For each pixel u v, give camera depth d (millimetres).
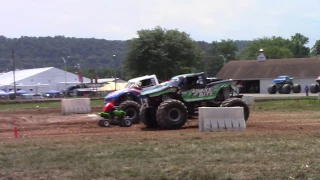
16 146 13750
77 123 23531
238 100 20156
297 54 152125
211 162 10531
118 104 24562
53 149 12953
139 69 77312
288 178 8992
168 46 76312
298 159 10672
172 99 19969
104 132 18734
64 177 9555
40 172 10023
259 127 19266
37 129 21156
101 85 98250
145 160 10992
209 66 130250
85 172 9844
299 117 25016
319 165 9992
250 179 8945
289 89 63875
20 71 121188
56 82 111125
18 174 9883
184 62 77250
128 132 18375
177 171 9656
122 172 9766
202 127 17469
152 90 20688
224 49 154250
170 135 16141
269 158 10828
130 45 77125
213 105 20828
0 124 23562
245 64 84500
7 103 56062
